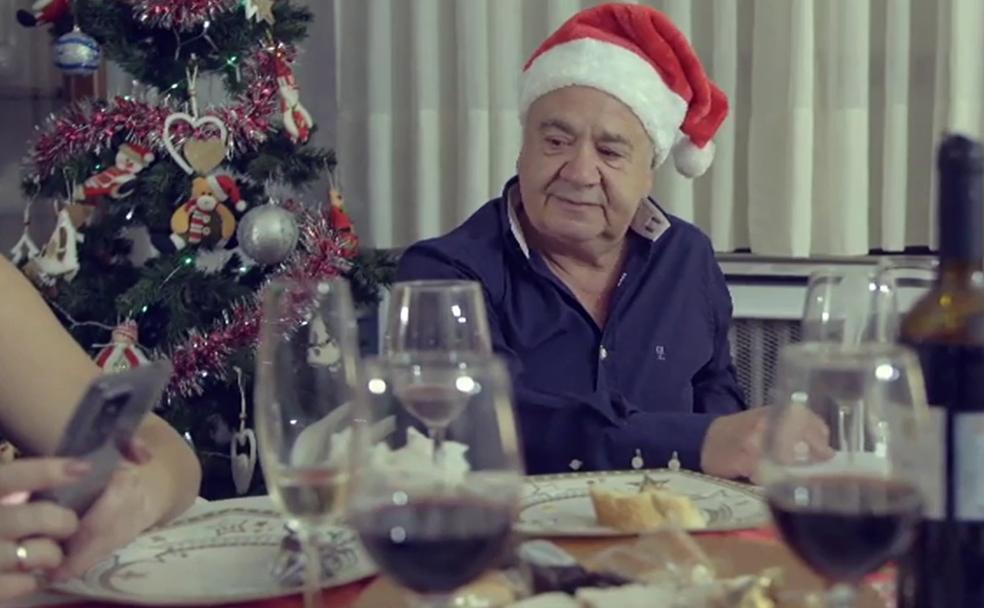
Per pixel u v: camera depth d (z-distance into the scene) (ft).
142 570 3.21
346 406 2.85
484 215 5.94
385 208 9.29
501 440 2.36
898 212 8.16
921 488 2.41
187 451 3.99
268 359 2.89
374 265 8.75
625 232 5.90
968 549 2.51
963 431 2.50
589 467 4.86
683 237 6.17
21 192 9.33
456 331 3.51
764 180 8.42
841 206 8.16
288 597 3.01
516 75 8.86
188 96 8.50
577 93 5.66
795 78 8.09
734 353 8.87
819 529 2.37
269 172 8.52
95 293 8.52
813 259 8.55
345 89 9.48
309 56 10.08
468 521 2.29
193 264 8.52
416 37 8.98
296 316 2.92
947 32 7.90
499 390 2.40
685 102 5.98
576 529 3.43
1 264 4.32
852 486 2.37
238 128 8.36
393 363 2.41
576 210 5.65
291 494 2.76
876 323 4.66
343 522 3.44
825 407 2.45
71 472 2.98
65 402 4.11
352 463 2.47
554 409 4.95
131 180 8.41
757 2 8.30
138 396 2.94
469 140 8.86
